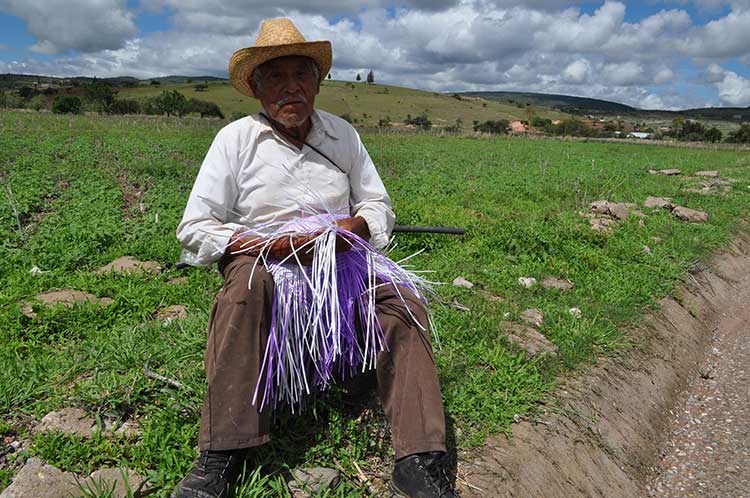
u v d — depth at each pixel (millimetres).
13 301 4727
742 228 10250
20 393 3205
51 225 7250
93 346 3834
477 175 15445
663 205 10695
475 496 2908
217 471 2572
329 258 2773
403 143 27750
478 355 4062
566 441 3584
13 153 13195
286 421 3062
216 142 2879
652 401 4621
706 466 4180
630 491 3713
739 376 5516
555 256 6824
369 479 2840
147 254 6074
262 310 2678
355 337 2990
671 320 5875
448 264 6195
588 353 4543
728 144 41625
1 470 2619
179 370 3486
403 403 2680
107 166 12062
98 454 2750
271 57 2760
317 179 2959
